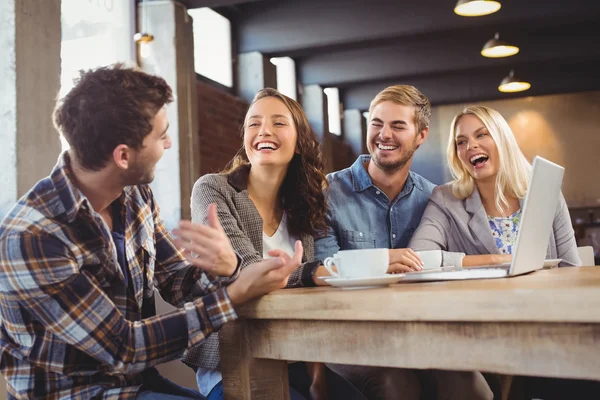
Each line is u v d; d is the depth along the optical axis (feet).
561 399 6.32
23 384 3.77
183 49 19.11
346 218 7.52
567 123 35.73
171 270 4.84
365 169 7.73
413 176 7.97
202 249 4.01
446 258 5.70
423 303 3.21
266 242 5.92
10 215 3.68
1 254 3.57
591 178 35.24
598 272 4.41
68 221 3.72
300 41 24.27
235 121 23.39
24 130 10.38
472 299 3.09
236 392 3.97
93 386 3.84
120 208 4.33
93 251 3.81
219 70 23.67
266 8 24.61
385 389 5.12
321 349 3.65
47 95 10.91
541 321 3.00
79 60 14.48
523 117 36.32
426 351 3.31
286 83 29.48
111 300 3.93
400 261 5.16
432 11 23.38
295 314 3.62
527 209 4.16
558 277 3.89
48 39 11.04
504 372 3.11
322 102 30.63
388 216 7.59
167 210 18.63
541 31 28.35
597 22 27.58
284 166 5.97
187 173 19.04
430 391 5.49
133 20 18.11
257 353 3.91
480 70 32.40
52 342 3.74
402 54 29.53
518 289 2.98
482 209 7.35
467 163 7.50
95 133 3.77
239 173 5.98
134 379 4.02
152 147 3.95
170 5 18.81
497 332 3.13
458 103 36.58
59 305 3.59
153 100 3.91
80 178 3.92
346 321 3.56
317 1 24.27
